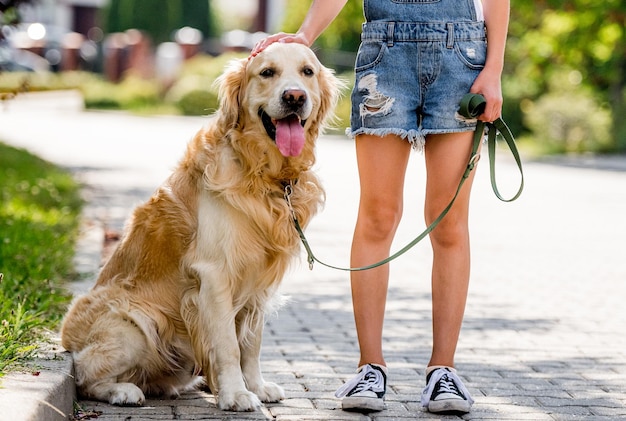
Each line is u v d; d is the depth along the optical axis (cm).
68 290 757
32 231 967
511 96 3278
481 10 516
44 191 1376
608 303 874
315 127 541
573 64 3098
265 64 519
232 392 504
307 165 532
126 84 4447
